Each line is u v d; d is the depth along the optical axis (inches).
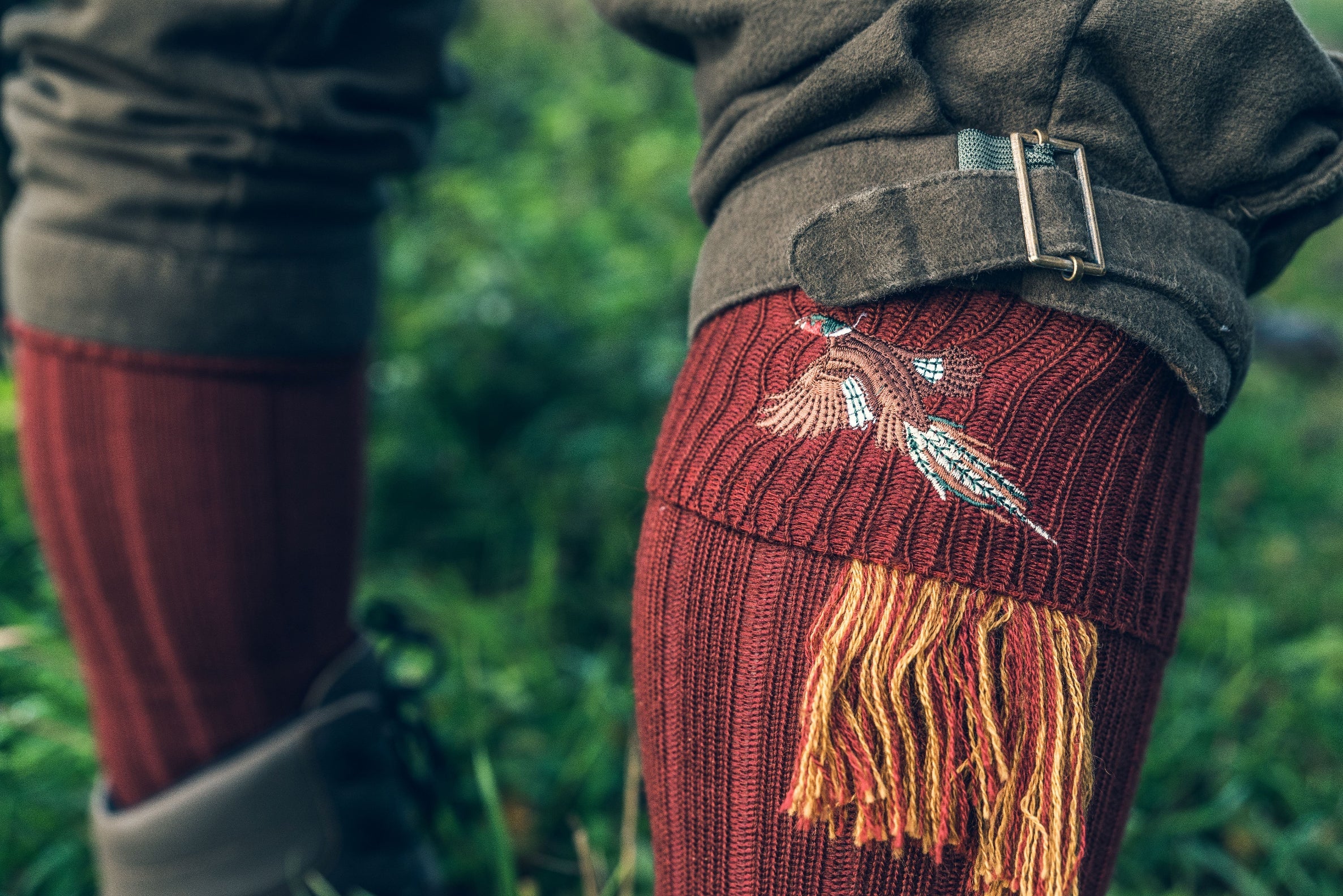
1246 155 23.5
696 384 25.3
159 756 36.5
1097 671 22.9
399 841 41.0
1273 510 80.4
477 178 108.1
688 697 24.3
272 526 34.9
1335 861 50.2
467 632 60.1
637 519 69.3
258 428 34.0
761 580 22.8
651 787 26.3
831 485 22.5
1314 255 151.4
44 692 52.7
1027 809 21.2
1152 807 52.1
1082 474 22.9
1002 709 21.6
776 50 24.7
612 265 89.0
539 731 55.7
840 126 24.5
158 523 33.5
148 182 31.6
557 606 64.7
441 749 44.2
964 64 23.6
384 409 75.5
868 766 21.1
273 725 36.9
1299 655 60.3
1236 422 91.9
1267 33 23.0
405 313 83.1
